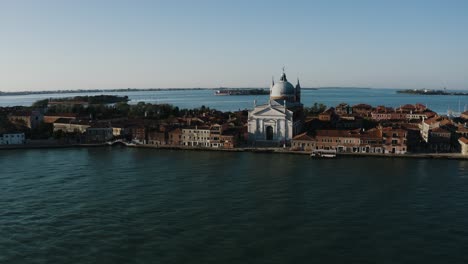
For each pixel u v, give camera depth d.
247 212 107.88
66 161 181.25
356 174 150.12
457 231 94.50
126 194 124.81
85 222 101.38
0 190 130.00
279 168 163.00
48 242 90.12
